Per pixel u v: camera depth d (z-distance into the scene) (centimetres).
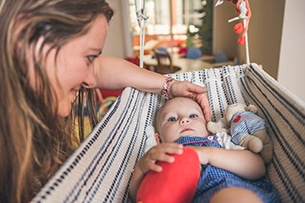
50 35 38
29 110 40
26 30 37
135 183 54
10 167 42
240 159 59
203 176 57
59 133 52
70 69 42
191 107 82
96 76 71
